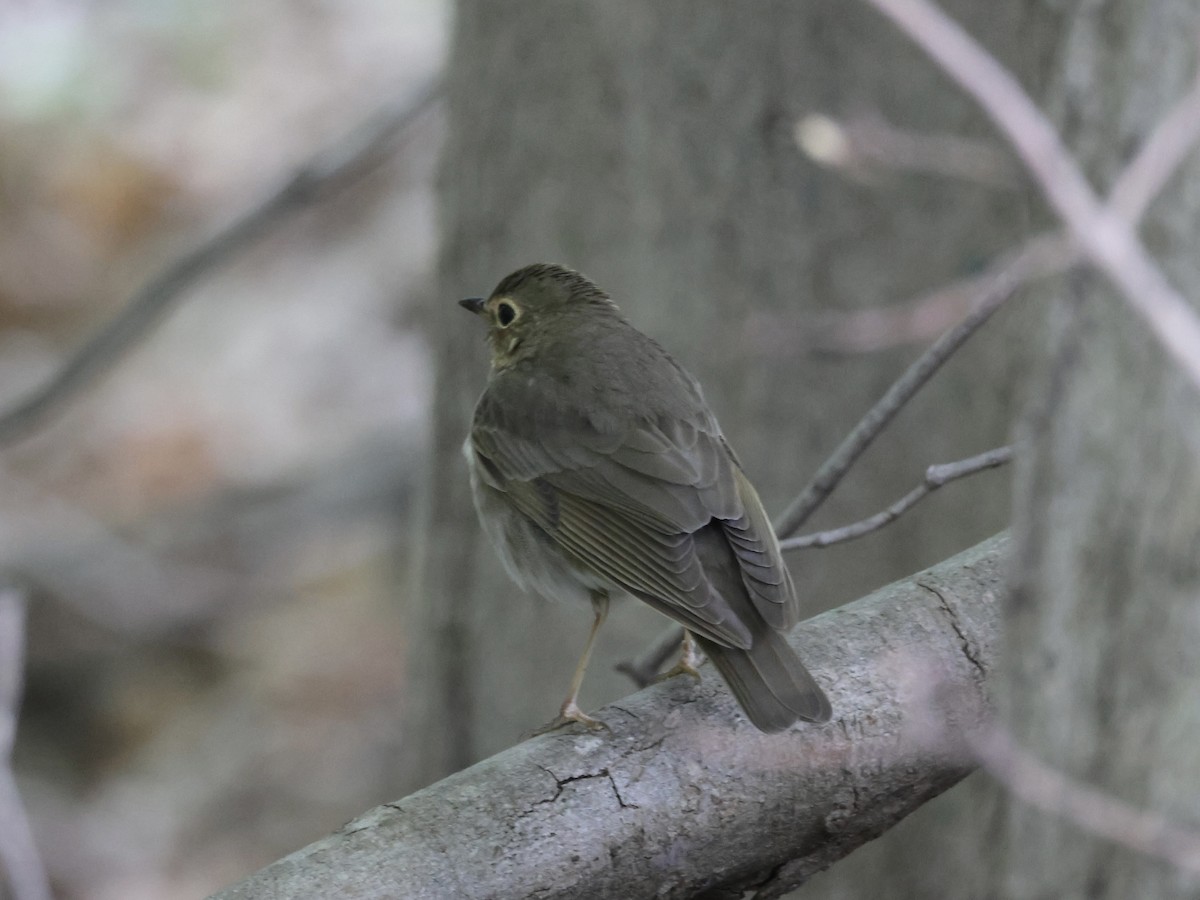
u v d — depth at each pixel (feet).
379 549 66.80
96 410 70.18
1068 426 19.48
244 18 87.51
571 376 28.09
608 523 26.18
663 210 40.37
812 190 39.14
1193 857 17.04
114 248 79.25
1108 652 18.71
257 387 70.54
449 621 44.98
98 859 56.70
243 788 59.11
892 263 38.83
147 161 81.82
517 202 42.60
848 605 23.29
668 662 38.70
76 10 87.35
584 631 42.88
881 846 38.99
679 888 21.30
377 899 19.60
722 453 26.81
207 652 63.31
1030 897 19.76
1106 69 20.65
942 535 39.04
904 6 16.48
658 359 28.63
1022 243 34.63
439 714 45.47
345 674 62.90
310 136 81.82
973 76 16.28
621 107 40.83
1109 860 18.57
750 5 39.06
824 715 20.74
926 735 21.98
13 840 30.30
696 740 21.26
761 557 24.44
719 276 40.06
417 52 85.46
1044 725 19.27
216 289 74.43
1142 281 15.23
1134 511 18.67
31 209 80.07
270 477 66.39
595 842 20.53
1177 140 16.10
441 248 44.32
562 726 21.85
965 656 22.52
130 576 63.16
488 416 28.55
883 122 38.22
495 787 20.61
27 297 77.10
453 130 43.83
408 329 72.54
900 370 39.09
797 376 39.47
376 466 64.59
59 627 61.87
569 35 41.24
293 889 19.54
